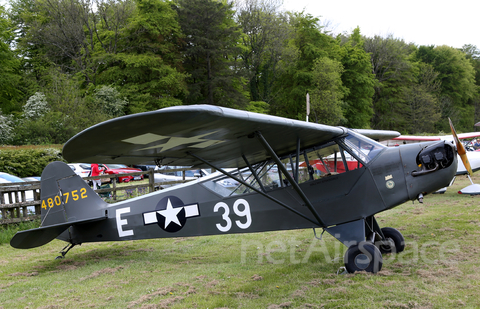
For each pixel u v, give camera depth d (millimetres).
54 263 5680
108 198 10273
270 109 40125
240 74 31172
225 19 34344
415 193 4285
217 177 5254
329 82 35781
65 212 6160
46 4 29859
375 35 52000
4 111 27547
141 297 3861
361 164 4566
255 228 4980
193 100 31219
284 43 39031
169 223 5484
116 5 30406
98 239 5992
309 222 4688
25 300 4008
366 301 3307
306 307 3307
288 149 4750
